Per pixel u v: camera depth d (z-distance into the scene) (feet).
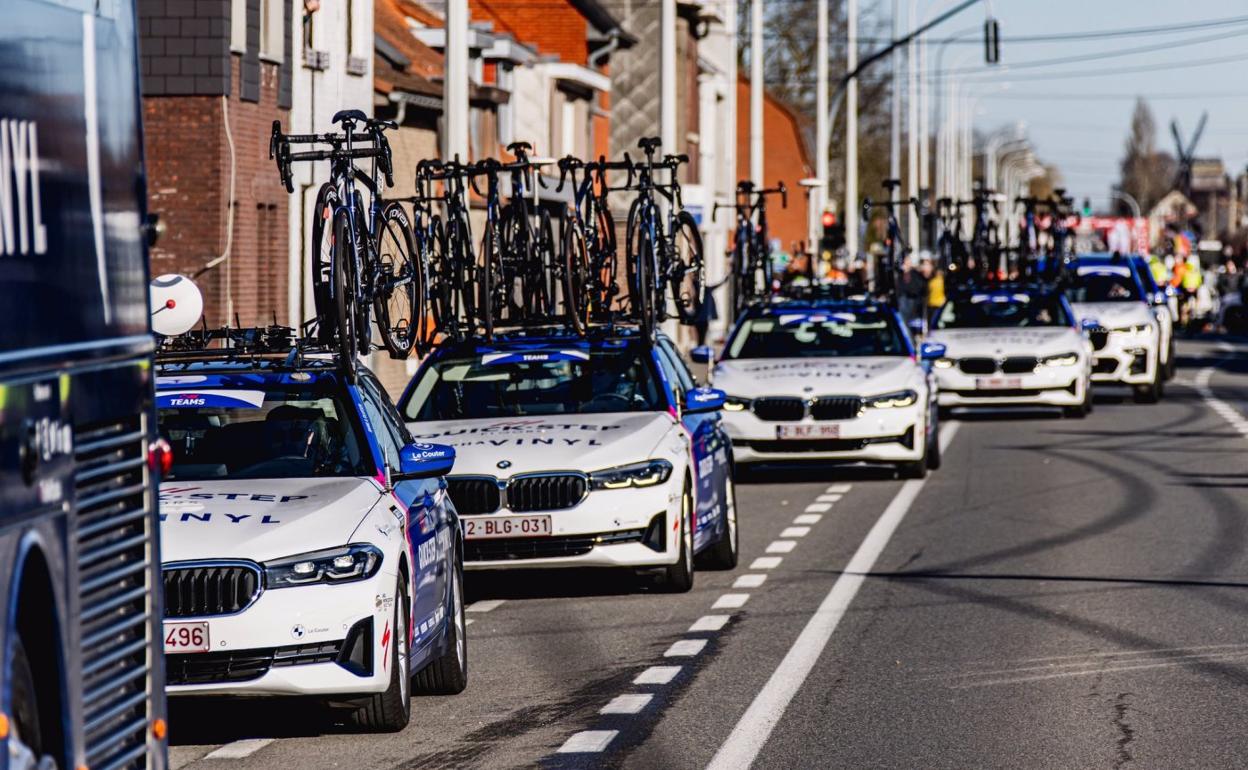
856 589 106.52
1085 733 70.33
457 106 160.97
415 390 112.57
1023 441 201.57
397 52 281.13
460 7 160.56
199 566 68.13
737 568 116.47
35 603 42.32
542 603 104.88
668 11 230.48
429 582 76.48
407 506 75.00
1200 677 80.48
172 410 77.56
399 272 98.73
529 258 127.24
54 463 42.96
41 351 42.52
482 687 81.56
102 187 47.14
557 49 395.14
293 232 231.09
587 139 394.32
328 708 76.59
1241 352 406.62
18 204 41.83
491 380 112.78
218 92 205.57
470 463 102.89
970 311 233.96
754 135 324.60
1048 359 224.53
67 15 45.24
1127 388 287.28
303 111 231.91
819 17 376.07
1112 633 91.09
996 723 72.23
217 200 206.28
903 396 163.63
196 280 206.28
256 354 80.79
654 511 103.14
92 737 44.80
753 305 178.40
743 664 85.10
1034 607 99.09
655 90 445.78
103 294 46.75
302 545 69.00
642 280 122.62
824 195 377.30
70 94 45.24
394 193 266.16
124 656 47.24
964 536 128.47
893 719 73.15
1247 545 122.11
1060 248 299.79
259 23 216.33
